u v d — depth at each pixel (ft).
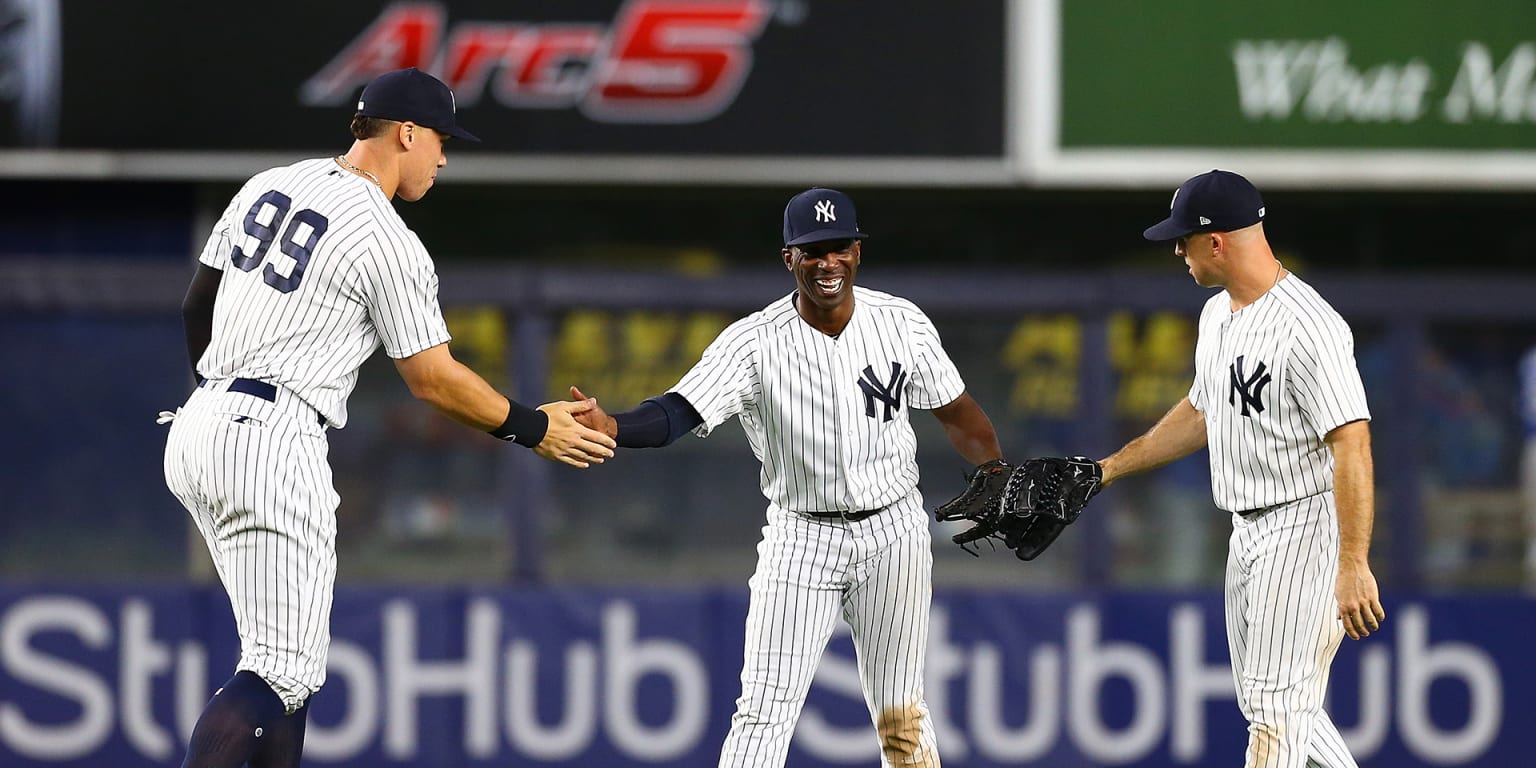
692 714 85.05
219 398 44.68
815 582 51.42
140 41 90.74
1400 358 85.92
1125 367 86.02
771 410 50.72
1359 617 47.32
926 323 52.44
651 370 85.97
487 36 90.79
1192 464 86.94
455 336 85.66
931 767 53.98
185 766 42.86
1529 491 85.76
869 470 51.16
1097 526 86.58
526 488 86.38
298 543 44.70
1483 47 90.68
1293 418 49.39
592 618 85.15
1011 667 85.05
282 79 90.84
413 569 86.38
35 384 86.79
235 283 45.14
